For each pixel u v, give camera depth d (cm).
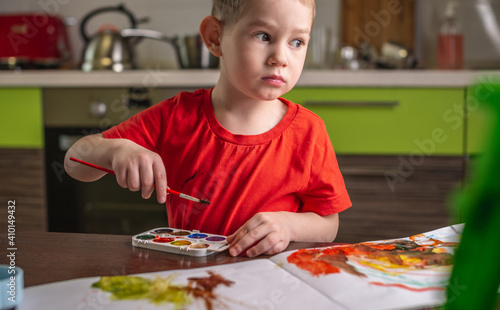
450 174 190
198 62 214
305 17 75
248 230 66
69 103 209
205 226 90
